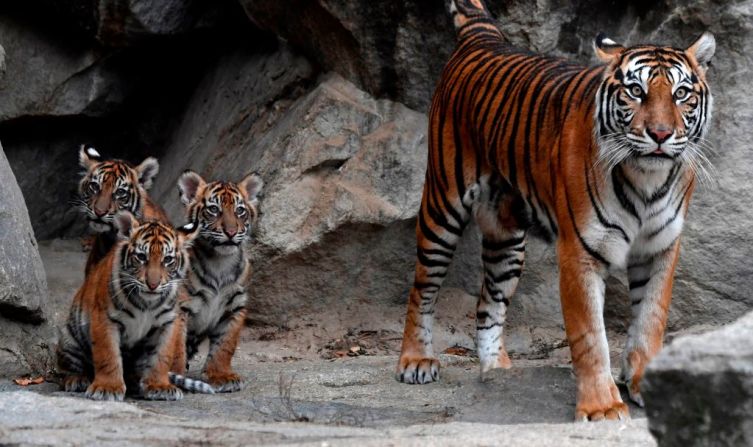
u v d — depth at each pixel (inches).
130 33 637.9
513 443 288.8
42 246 702.5
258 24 628.4
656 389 242.2
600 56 387.5
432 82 578.9
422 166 572.7
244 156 612.1
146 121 718.5
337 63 603.5
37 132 700.7
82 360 449.4
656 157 366.0
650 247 394.9
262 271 569.3
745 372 231.0
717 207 526.3
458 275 588.1
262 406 415.2
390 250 575.2
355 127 581.3
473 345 556.4
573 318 386.3
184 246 439.5
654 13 541.0
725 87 526.6
